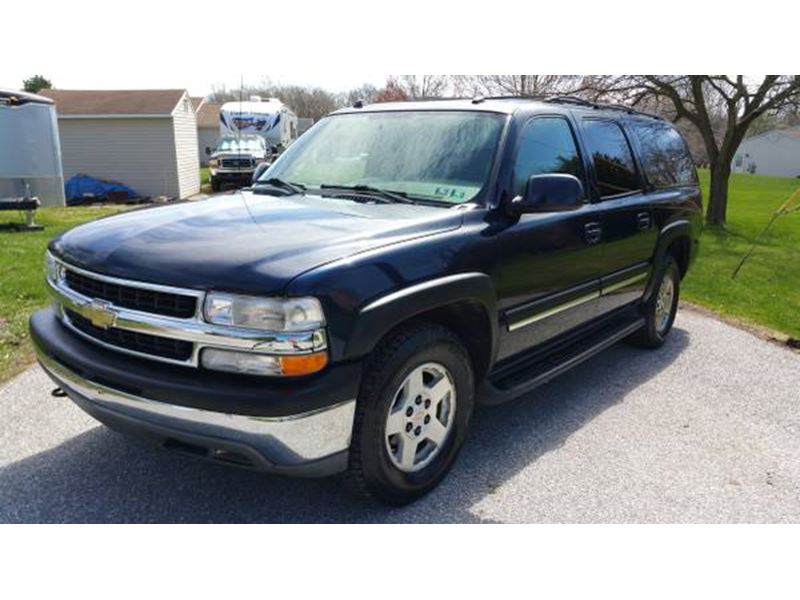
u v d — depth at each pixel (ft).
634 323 17.02
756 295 29.35
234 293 8.32
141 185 80.74
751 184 134.21
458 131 12.49
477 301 10.65
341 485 10.88
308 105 190.60
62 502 10.18
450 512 10.32
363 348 8.79
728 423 14.16
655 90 56.13
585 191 14.12
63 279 10.26
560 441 12.94
